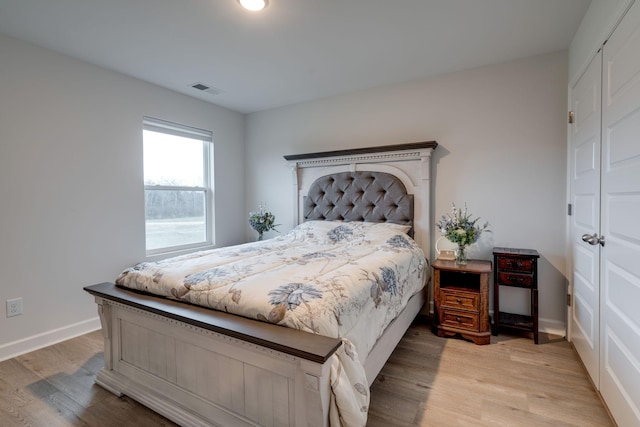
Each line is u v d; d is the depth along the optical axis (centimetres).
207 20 209
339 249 254
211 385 148
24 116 235
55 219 252
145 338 174
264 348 125
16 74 231
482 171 284
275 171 400
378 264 200
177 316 143
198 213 374
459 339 254
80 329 268
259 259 210
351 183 336
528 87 266
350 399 116
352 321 145
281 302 135
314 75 299
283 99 365
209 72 292
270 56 261
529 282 244
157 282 172
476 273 246
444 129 299
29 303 239
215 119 383
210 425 146
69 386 192
